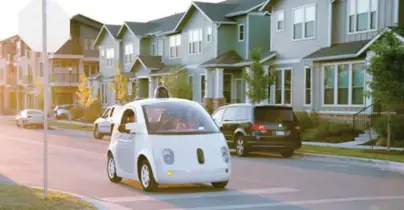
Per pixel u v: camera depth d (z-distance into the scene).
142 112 12.30
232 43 40.44
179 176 11.38
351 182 13.52
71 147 24.03
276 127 20.11
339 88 28.77
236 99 39.75
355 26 28.34
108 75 57.66
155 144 11.59
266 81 29.73
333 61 29.00
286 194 11.60
